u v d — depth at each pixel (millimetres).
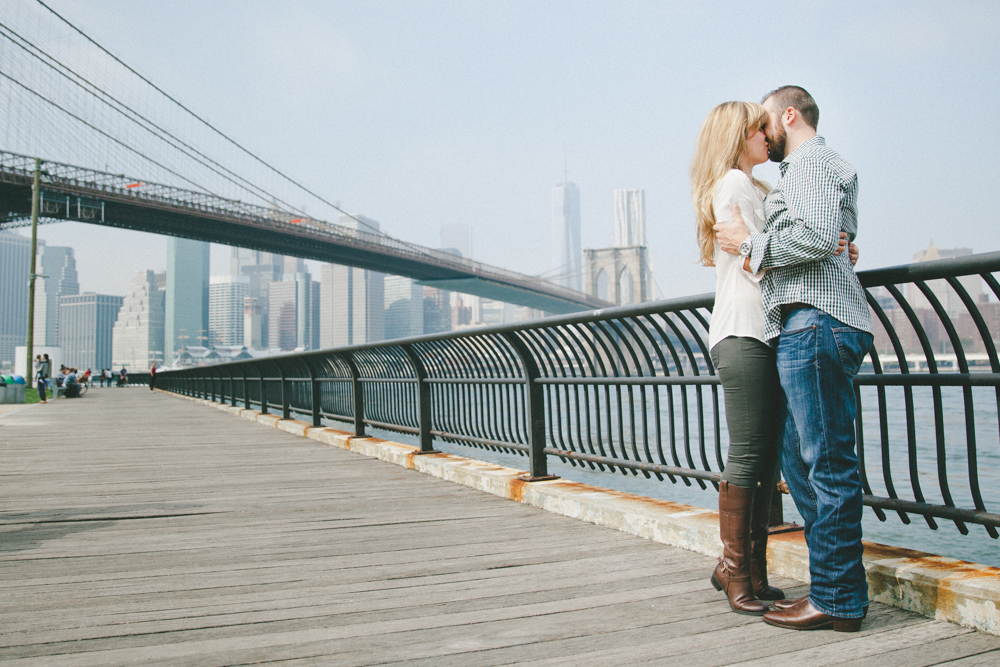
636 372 3236
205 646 1840
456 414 4863
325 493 4301
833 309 1786
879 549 2221
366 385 6617
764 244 1810
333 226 57969
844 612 1818
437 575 2484
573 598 2191
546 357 3809
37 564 2703
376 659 1740
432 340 4742
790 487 1998
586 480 8836
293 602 2205
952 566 2010
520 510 3621
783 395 1998
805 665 1646
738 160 2043
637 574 2430
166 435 8477
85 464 5832
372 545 2955
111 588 2379
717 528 2619
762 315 1966
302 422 8734
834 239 1718
